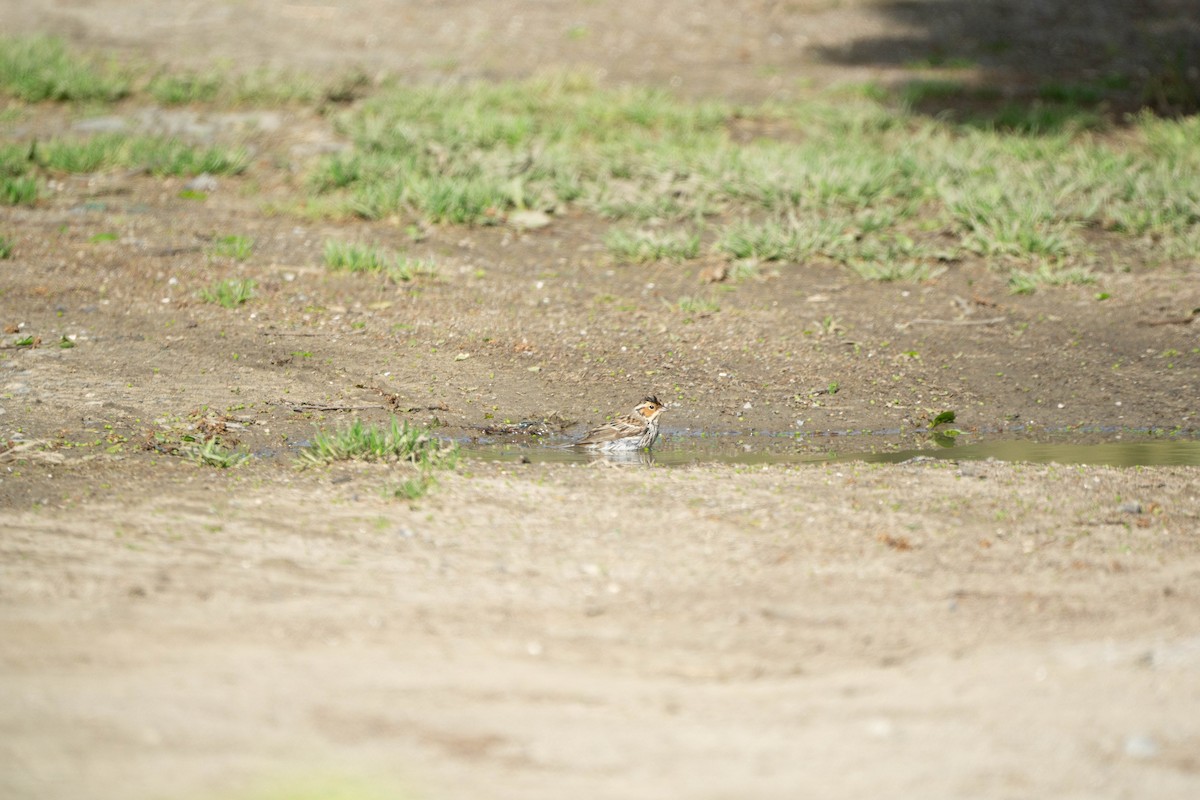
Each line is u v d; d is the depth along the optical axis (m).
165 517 13.67
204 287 24.22
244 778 7.90
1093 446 18.02
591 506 14.27
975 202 28.44
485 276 25.64
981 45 49.28
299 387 19.86
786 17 52.19
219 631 10.47
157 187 30.72
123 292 23.83
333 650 10.14
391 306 23.75
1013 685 9.70
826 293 24.97
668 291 25.05
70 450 16.53
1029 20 52.25
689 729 8.91
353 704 9.12
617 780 8.12
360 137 33.22
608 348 22.08
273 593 11.45
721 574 12.21
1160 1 54.34
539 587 11.79
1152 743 8.67
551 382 20.58
